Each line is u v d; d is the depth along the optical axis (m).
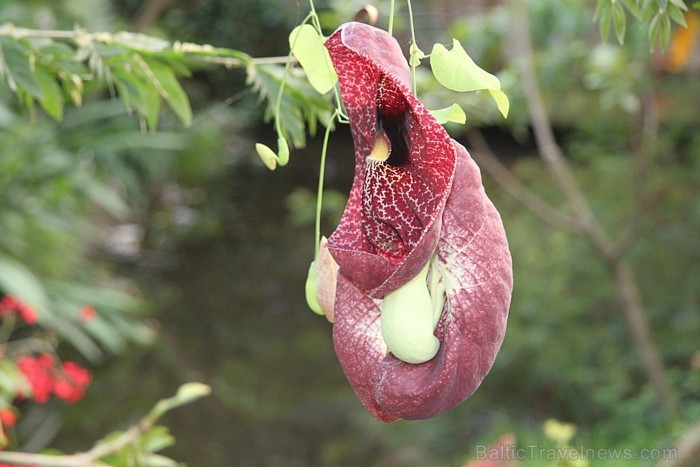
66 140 9.35
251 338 10.64
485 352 1.30
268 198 15.72
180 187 15.36
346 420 8.66
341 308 1.38
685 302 8.30
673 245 8.62
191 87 14.25
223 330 10.80
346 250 1.31
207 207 14.94
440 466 7.47
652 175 8.70
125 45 2.57
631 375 8.12
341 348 1.38
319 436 8.39
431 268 1.34
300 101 2.70
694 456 4.97
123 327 8.88
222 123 15.44
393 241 1.39
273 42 13.47
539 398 8.40
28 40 2.51
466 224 1.29
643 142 7.62
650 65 6.42
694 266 8.48
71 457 2.99
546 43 6.62
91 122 10.03
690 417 6.60
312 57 1.42
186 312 11.25
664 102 8.66
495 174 6.88
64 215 9.49
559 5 6.21
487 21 5.92
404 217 1.37
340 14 3.97
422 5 4.76
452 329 1.29
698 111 8.62
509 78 5.60
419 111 1.25
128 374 9.25
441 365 1.29
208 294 11.86
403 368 1.33
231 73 14.08
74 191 9.70
